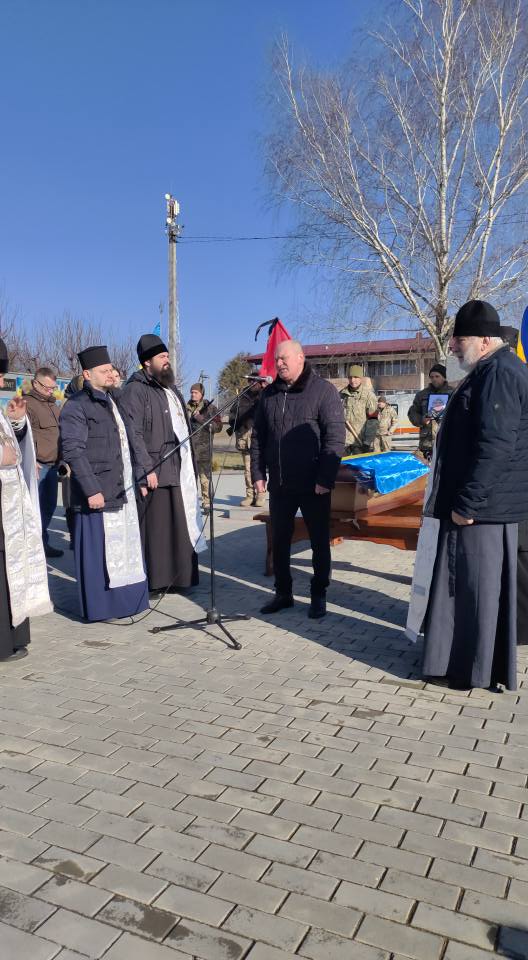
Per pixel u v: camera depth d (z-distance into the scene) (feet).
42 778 10.07
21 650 15.38
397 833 8.77
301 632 16.60
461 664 12.78
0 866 8.16
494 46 59.62
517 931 7.16
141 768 10.34
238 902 7.56
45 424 26.25
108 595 17.63
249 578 22.21
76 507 17.44
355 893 7.70
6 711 12.32
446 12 59.52
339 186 63.52
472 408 12.33
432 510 12.80
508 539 12.46
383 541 20.26
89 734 11.42
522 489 12.26
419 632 13.38
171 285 86.43
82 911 7.45
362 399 32.94
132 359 117.70
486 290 63.82
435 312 66.18
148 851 8.43
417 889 7.76
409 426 69.00
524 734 11.39
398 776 10.10
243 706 12.44
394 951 6.91
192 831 8.82
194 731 11.50
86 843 8.58
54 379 26.84
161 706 12.46
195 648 15.56
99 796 9.61
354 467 19.89
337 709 12.30
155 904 7.54
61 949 6.94
